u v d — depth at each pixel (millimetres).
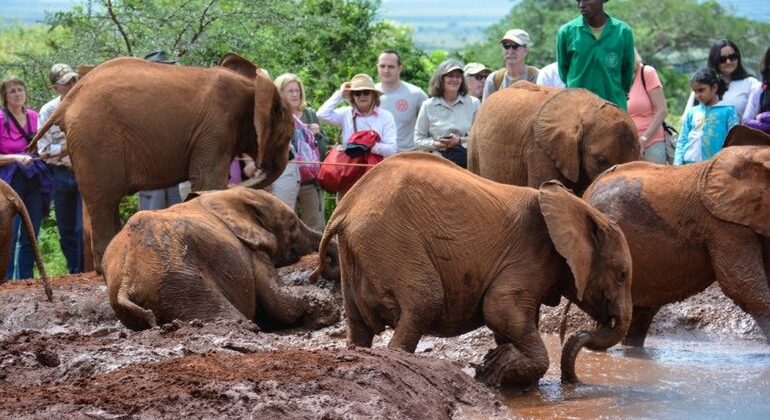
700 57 53094
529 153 15859
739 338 14484
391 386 9609
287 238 14438
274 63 24656
